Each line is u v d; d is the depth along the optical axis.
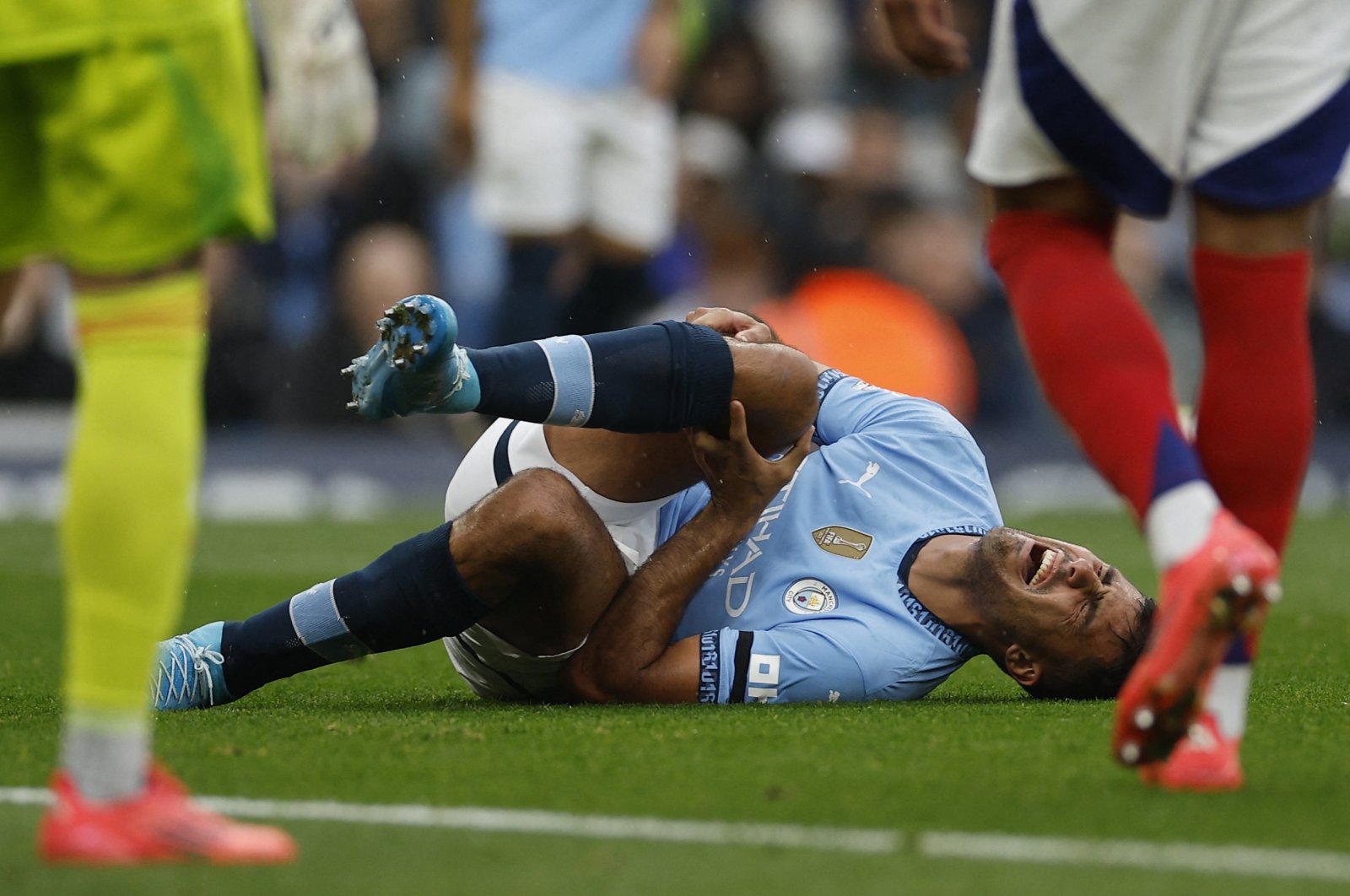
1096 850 7.82
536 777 9.35
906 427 13.16
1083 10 8.83
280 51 10.02
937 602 12.50
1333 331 40.84
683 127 40.69
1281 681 14.14
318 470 39.19
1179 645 8.20
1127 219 40.84
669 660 12.16
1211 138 8.92
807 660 12.11
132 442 7.72
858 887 7.28
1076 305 8.96
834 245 40.66
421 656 16.02
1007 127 9.22
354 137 10.24
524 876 7.45
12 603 20.77
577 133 30.11
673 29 31.09
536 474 11.87
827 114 42.94
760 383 11.62
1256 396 9.12
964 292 40.81
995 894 7.18
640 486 12.34
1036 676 12.49
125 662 7.68
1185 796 8.88
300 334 39.03
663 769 9.54
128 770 7.66
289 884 7.30
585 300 31.39
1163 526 8.46
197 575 24.30
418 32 39.66
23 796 9.05
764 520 12.74
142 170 7.68
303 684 14.09
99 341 7.84
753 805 8.69
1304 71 8.82
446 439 40.56
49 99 7.78
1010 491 39.78
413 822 8.38
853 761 9.77
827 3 44.75
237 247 38.78
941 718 11.38
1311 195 8.88
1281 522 9.34
